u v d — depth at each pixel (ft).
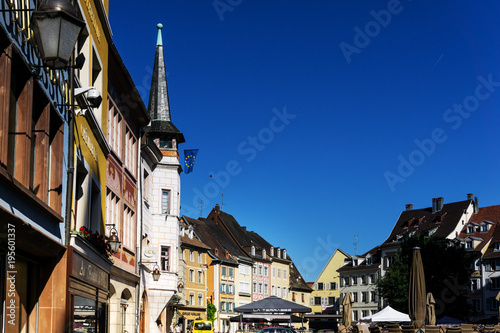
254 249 332.80
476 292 271.49
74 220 52.31
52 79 42.60
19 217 33.45
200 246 262.47
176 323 203.51
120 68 75.41
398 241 316.81
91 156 60.08
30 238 36.50
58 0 30.55
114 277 76.02
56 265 43.55
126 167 84.79
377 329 88.48
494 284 265.54
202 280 264.72
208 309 265.75
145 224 104.78
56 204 44.52
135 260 91.56
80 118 54.24
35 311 42.68
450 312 205.67
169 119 120.78
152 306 106.52
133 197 91.56
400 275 210.18
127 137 88.17
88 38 58.34
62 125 45.29
